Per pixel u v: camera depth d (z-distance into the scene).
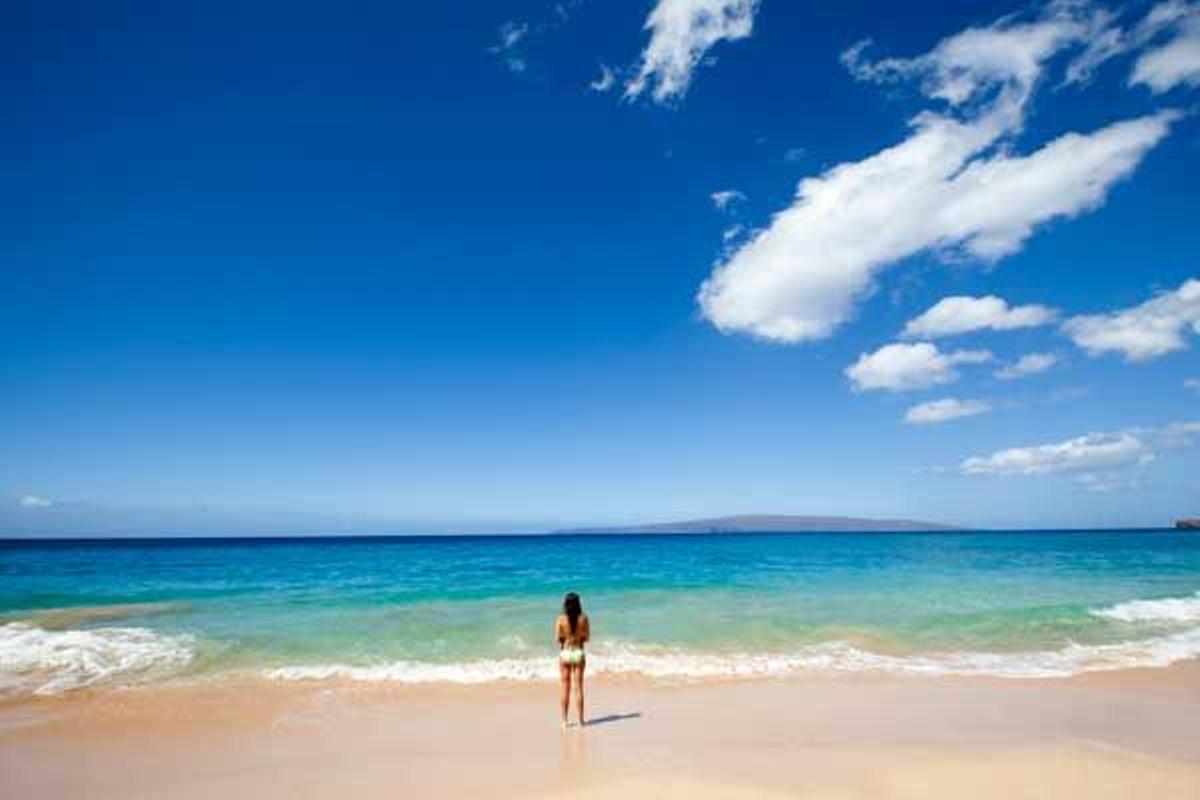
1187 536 94.62
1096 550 49.34
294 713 10.02
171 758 8.13
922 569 31.47
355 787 7.11
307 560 43.41
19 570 33.44
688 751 8.18
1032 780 7.22
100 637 14.82
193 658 13.16
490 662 13.03
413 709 10.20
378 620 17.00
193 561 41.91
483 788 7.04
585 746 8.41
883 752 8.12
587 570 32.88
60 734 9.09
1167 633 15.79
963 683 11.69
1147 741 8.58
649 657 13.47
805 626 16.25
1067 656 13.71
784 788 6.98
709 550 57.41
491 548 68.50
